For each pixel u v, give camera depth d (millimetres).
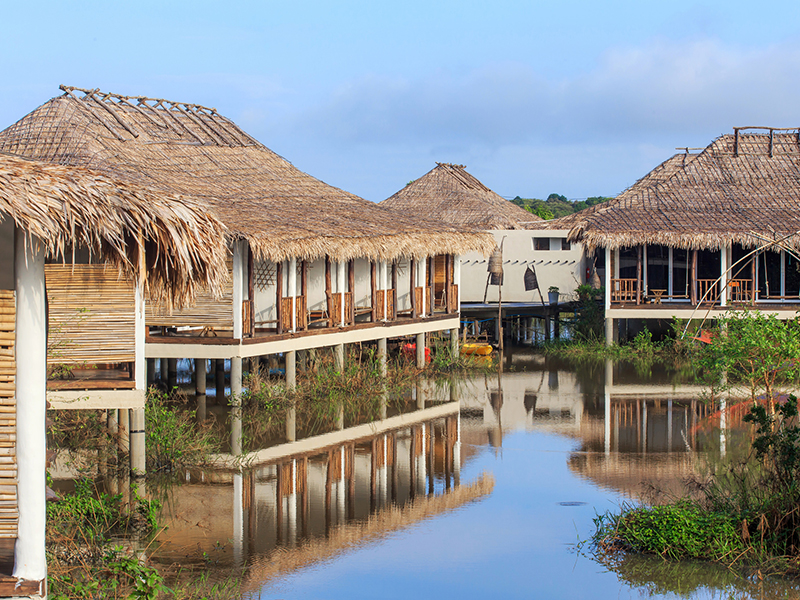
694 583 9914
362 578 10242
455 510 12852
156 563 10531
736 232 26406
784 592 9570
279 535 11703
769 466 12516
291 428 18172
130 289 13414
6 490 6402
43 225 5980
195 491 13672
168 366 21766
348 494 13656
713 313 26344
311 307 23203
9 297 6363
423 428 18375
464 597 9703
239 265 18531
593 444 16688
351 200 26984
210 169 25719
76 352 13320
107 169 22469
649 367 25594
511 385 23281
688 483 13141
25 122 24750
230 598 9500
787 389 20344
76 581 8922
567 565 10625
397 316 24641
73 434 15750
